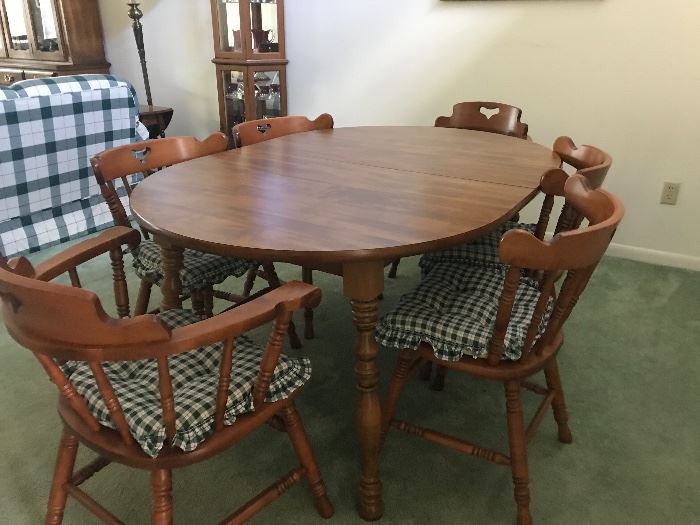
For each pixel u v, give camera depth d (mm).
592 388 1871
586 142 2834
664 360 2023
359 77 3369
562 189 1552
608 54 2650
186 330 914
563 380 1908
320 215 1295
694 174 2635
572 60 2738
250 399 1108
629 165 2762
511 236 1081
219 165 1738
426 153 1937
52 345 907
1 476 1505
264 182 1558
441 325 1313
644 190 2764
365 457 1347
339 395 1836
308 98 3598
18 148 2525
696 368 1979
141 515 1390
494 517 1393
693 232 2717
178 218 1274
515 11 2793
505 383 1301
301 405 1787
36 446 1606
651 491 1468
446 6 2955
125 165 1745
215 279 1772
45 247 2838
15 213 2680
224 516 1394
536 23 2764
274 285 2057
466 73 3035
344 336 2166
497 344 1229
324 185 1533
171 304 1579
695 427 1700
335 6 3281
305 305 1037
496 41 2893
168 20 4020
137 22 3746
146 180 1571
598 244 1114
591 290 2529
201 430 1031
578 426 1700
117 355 891
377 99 3363
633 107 2672
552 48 2766
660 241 2801
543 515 1396
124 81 2871
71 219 2930
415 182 1569
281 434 1663
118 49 4355
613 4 2570
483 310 1396
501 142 2141
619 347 2098
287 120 2316
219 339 933
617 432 1677
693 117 2562
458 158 1868
